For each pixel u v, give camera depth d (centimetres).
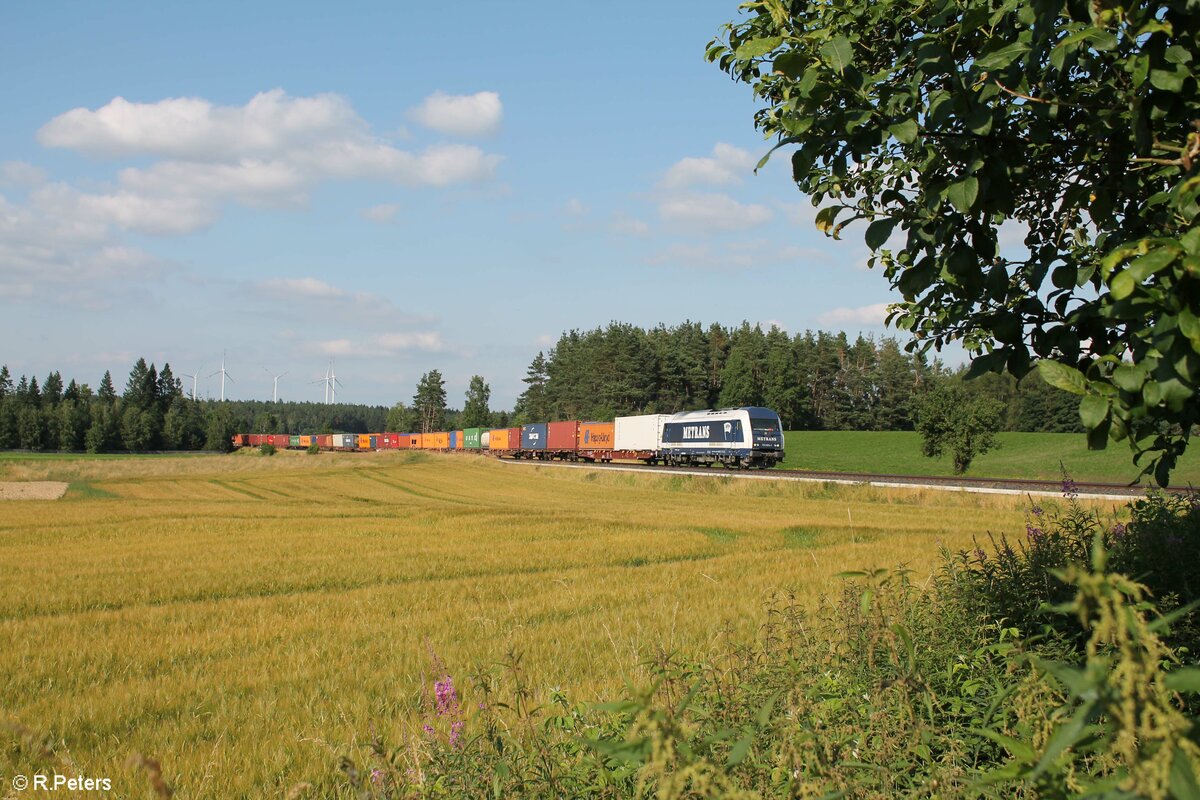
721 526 3106
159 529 3216
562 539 2834
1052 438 8406
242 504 4553
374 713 916
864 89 392
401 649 1252
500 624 1438
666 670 432
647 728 229
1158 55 339
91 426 16788
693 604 1519
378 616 1552
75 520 3544
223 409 18912
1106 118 402
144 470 7925
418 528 3212
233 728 890
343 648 1276
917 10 449
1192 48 349
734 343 13875
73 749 832
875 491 4053
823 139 414
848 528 2795
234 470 8238
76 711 959
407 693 982
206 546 2692
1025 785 306
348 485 6425
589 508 4250
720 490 5081
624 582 1875
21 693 1070
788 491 4572
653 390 12200
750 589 1666
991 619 582
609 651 1138
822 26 487
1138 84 343
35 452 16275
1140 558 689
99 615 1606
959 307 467
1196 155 343
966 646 545
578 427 8119
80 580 2044
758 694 411
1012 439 8556
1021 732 325
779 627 550
